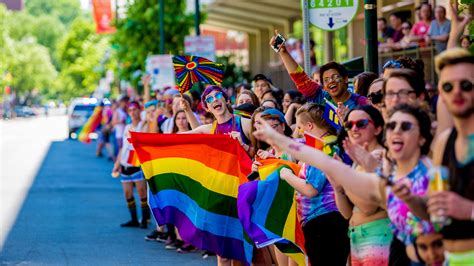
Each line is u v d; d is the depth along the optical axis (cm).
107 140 3219
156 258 1229
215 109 1012
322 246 797
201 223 966
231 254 962
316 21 1230
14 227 1525
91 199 1945
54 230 1489
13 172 2700
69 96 15612
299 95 1282
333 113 880
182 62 1077
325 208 793
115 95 5412
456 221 536
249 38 4447
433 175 530
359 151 621
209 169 966
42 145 4394
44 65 14375
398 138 580
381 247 670
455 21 706
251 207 878
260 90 1346
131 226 1530
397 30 1869
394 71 664
